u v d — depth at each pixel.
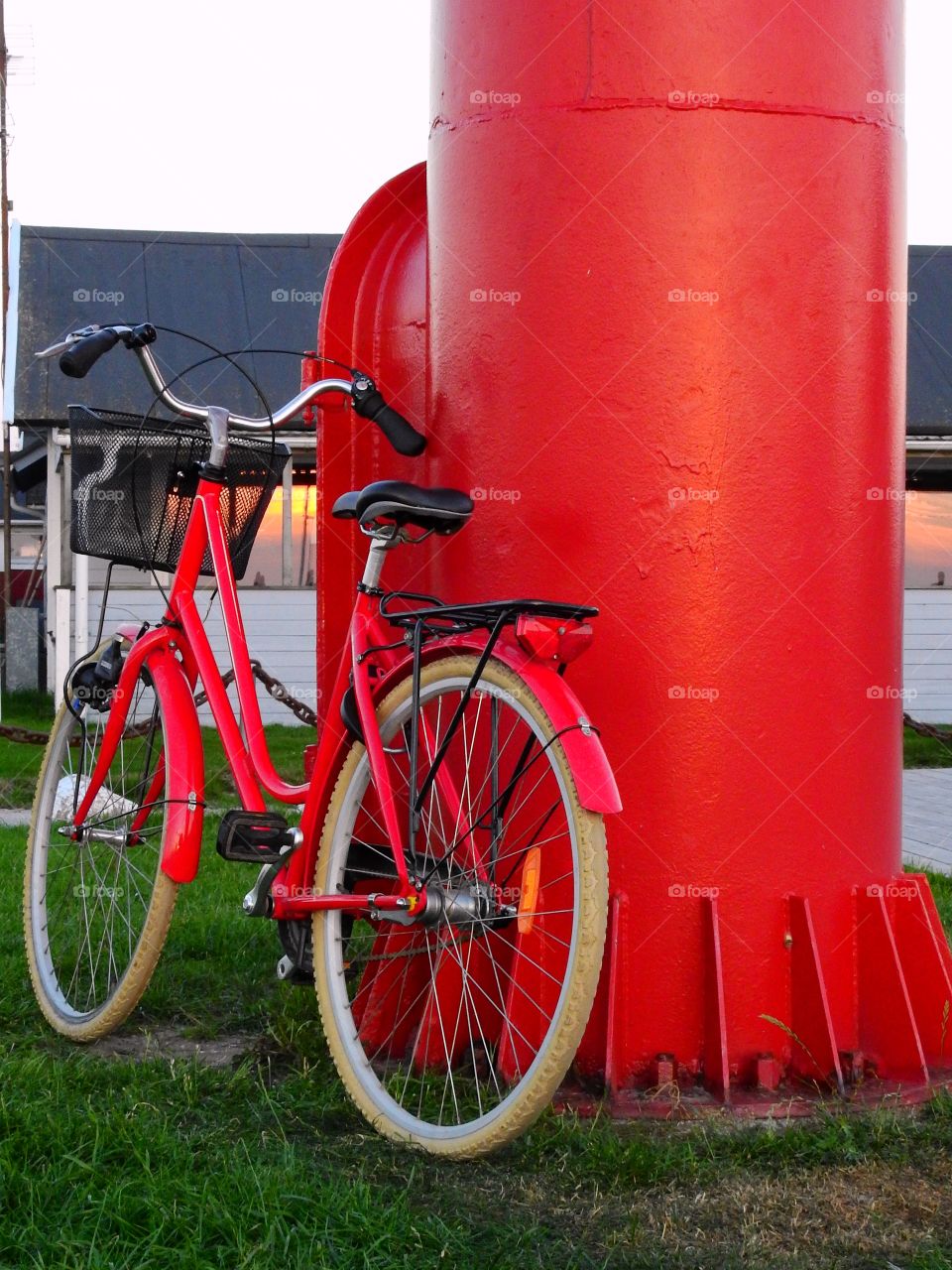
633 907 2.87
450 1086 2.76
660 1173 2.38
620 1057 2.79
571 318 2.92
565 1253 2.10
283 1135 2.52
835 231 2.95
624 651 2.88
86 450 3.10
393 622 2.78
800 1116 2.69
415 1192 2.32
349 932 2.92
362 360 3.63
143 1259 2.00
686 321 2.87
